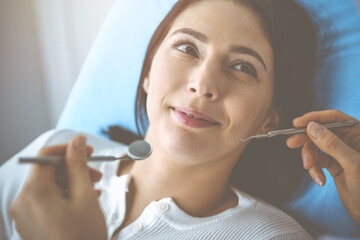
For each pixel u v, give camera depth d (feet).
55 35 4.39
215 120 2.19
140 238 2.21
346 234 2.95
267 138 2.90
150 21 3.73
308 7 2.77
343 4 3.03
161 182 2.43
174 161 2.34
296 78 2.61
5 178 2.85
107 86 3.90
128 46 3.84
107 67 3.94
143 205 2.44
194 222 2.30
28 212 1.39
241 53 2.19
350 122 2.09
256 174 3.11
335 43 2.96
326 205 3.00
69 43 4.46
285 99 2.58
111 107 3.88
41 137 3.22
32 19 4.26
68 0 4.31
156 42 2.74
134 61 3.80
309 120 2.19
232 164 2.52
